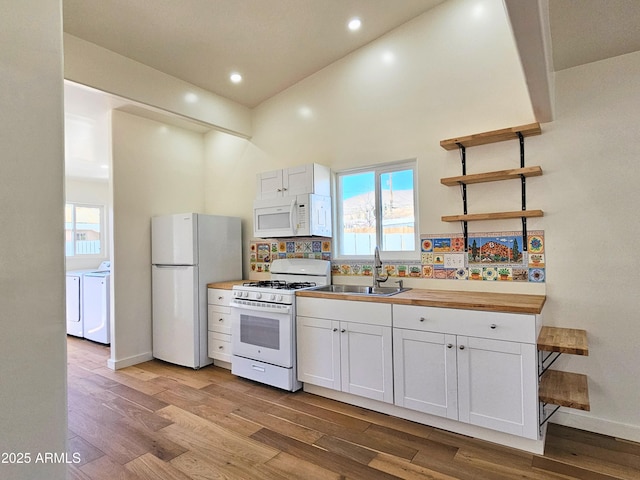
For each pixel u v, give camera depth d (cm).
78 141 452
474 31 284
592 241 241
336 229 364
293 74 370
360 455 215
